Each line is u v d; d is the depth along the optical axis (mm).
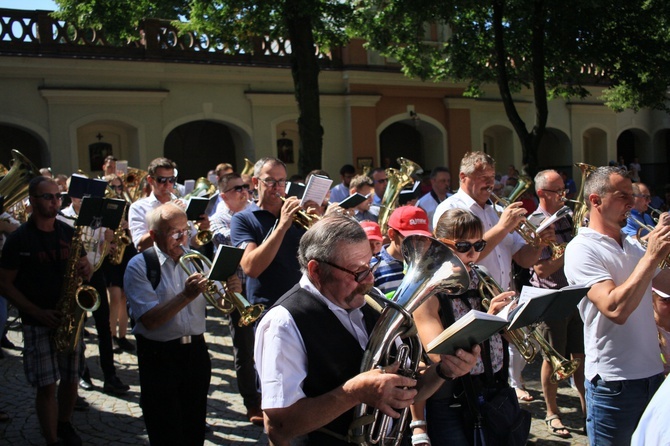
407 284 2684
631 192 3771
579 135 26703
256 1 13227
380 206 8211
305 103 13461
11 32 15867
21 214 7609
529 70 17641
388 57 19828
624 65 16516
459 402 3377
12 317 9680
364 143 21188
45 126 16469
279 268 4715
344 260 2584
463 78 18375
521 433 3369
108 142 18078
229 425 5602
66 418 5008
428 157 23688
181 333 4164
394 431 2727
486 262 5008
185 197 8766
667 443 1791
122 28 15047
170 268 4266
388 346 2535
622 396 3701
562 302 2926
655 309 4324
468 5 14227
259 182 4938
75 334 4801
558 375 3621
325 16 14555
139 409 5973
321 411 2434
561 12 15148
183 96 18500
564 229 6141
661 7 15758
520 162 25125
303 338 2572
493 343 3467
